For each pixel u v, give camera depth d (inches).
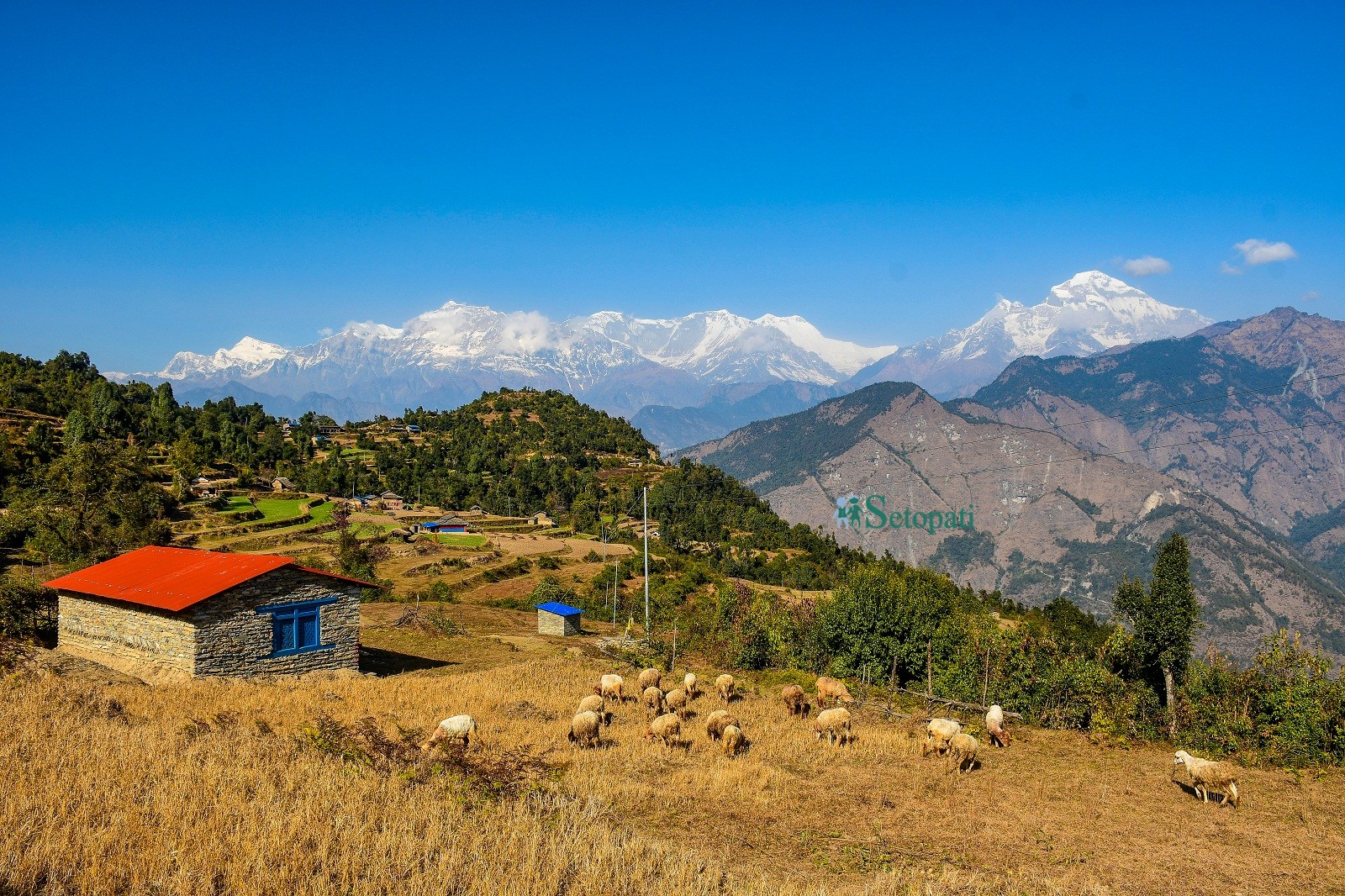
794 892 553.0
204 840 494.3
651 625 2482.8
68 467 4094.5
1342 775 1042.1
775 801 822.5
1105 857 714.2
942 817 805.2
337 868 475.2
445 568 4667.8
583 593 4005.9
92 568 1652.3
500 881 479.5
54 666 1350.9
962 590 5216.5
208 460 6860.2
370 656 1859.0
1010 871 665.0
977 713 1438.2
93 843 470.0
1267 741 1182.3
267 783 613.0
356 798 591.8
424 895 456.8
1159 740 1235.2
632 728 1130.7
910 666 1711.4
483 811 601.9
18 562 3336.6
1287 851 752.3
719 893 535.2
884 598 1791.3
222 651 1374.3
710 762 960.3
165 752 689.0
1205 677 1349.7
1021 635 1584.6
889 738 1136.8
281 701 1163.3
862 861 671.8
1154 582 1437.0
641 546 5974.4
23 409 6692.9
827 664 1804.9
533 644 2308.1
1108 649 1485.0
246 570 1445.6
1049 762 1059.3
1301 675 1213.7
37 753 659.4
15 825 485.7
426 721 1096.8
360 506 6540.4
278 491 6505.9
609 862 542.0
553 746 995.9
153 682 1342.3
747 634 1932.8
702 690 1530.5
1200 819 839.1
